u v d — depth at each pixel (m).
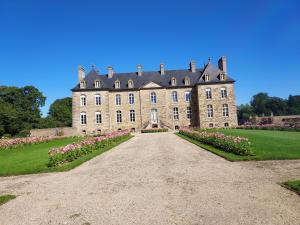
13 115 47.56
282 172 8.47
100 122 46.50
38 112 63.06
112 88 47.94
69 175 9.78
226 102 46.03
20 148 22.50
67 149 12.91
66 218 5.45
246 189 6.77
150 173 9.30
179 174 8.92
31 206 6.34
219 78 46.84
